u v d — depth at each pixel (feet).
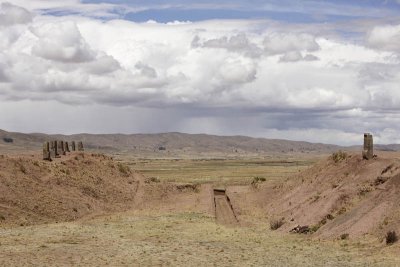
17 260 115.34
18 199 187.73
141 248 132.87
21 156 258.16
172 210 227.61
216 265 112.37
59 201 204.74
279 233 165.58
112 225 176.14
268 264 113.09
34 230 159.12
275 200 243.19
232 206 248.93
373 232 137.59
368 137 206.80
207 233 160.56
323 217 168.66
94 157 314.55
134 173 335.06
